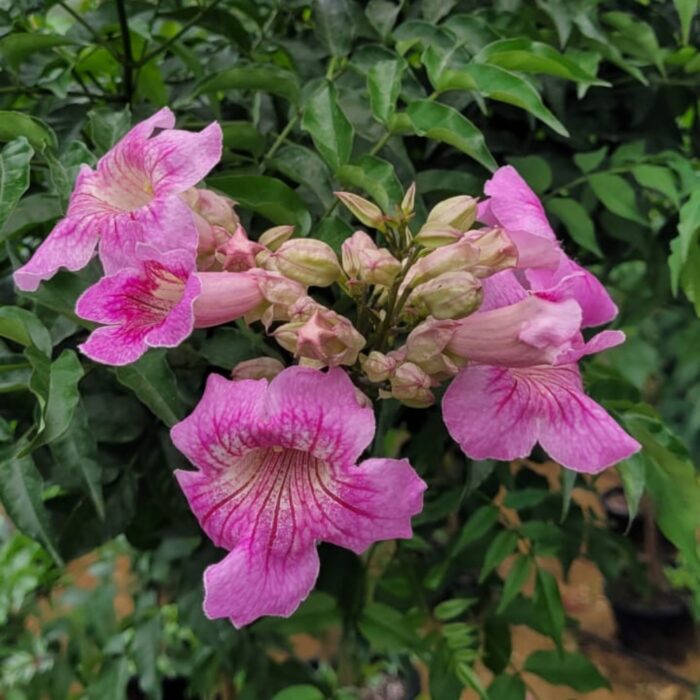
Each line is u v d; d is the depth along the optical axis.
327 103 0.28
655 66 0.38
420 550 0.46
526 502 0.38
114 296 0.22
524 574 0.38
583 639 0.79
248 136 0.30
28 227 0.30
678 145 0.40
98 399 0.30
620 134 0.39
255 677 0.45
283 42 0.35
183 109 0.34
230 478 0.22
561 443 0.23
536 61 0.29
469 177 0.32
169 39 0.33
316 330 0.21
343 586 0.39
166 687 0.68
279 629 0.39
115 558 0.60
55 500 0.32
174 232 0.21
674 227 0.38
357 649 0.45
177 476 0.22
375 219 0.24
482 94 0.28
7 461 0.26
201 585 0.39
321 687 0.45
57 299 0.26
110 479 0.31
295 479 0.22
